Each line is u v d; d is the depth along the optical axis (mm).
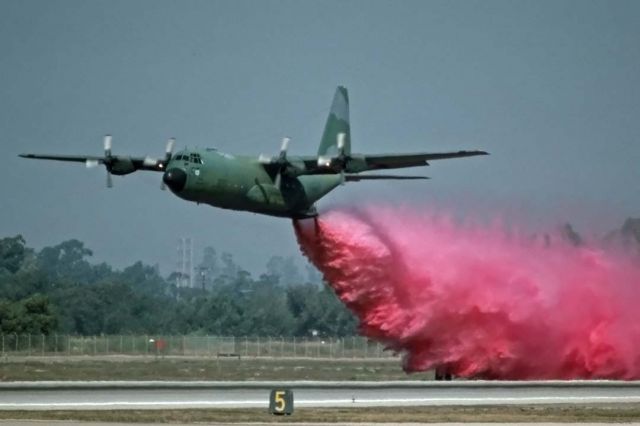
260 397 158125
